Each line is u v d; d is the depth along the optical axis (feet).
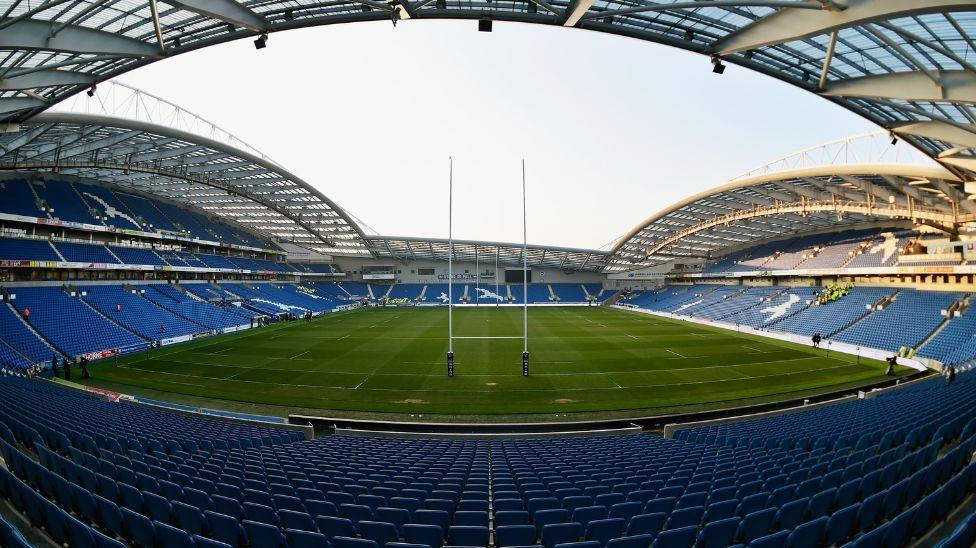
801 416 56.75
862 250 173.06
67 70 58.18
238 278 226.99
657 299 266.36
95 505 23.20
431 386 82.64
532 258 295.89
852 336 128.06
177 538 19.24
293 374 91.40
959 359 94.22
